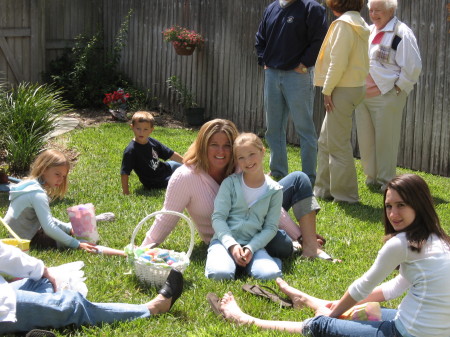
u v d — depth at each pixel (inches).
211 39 437.1
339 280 171.9
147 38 476.7
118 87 483.5
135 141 263.9
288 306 151.3
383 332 123.8
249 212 180.9
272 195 181.3
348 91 251.0
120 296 154.4
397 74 276.5
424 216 123.3
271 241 183.9
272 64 282.4
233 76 426.9
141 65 483.8
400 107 282.4
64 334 133.0
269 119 291.9
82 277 163.0
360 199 271.0
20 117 309.3
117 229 210.4
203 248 193.8
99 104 474.9
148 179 267.3
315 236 193.9
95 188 265.9
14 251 138.2
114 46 494.6
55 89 474.6
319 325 130.0
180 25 453.7
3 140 312.8
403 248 122.3
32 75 466.0
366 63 250.5
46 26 476.4
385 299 141.6
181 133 403.9
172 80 455.2
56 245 189.9
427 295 120.0
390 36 274.5
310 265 182.2
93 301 149.4
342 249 202.7
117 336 132.2
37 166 191.5
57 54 488.7
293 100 279.3
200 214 190.2
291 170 316.5
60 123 400.8
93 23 506.9
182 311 146.3
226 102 433.7
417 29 336.2
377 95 281.1
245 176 182.9
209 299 147.5
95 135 370.9
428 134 339.9
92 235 194.2
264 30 289.3
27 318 130.5
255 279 168.4
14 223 185.6
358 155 371.6
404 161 352.5
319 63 258.5
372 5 274.7
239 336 133.3
